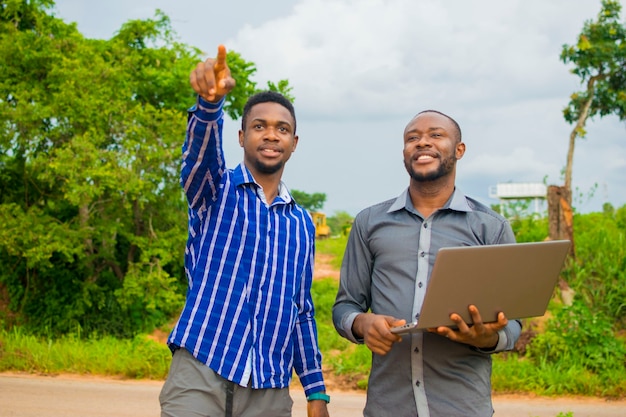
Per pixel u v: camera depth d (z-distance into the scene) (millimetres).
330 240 27453
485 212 3828
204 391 3410
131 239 14953
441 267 3018
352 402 9266
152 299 14469
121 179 13922
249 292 3557
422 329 3268
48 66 14992
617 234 16516
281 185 3936
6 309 15672
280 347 3633
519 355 11312
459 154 3932
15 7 16141
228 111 18188
